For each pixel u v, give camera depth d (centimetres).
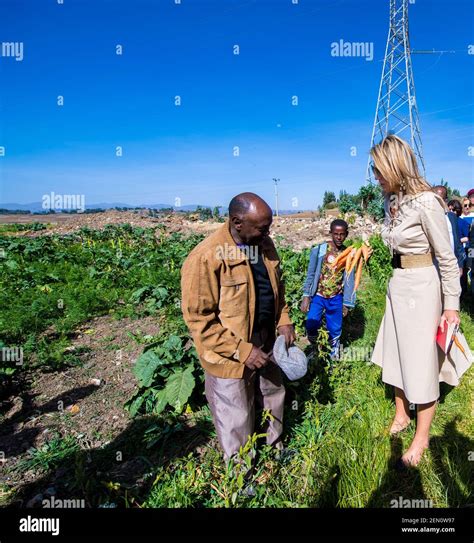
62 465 314
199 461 307
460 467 285
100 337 596
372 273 815
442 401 375
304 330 570
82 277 943
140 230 1883
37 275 916
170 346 418
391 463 300
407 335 296
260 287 275
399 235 291
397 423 337
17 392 430
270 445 302
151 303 724
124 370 479
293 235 1759
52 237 1630
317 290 462
